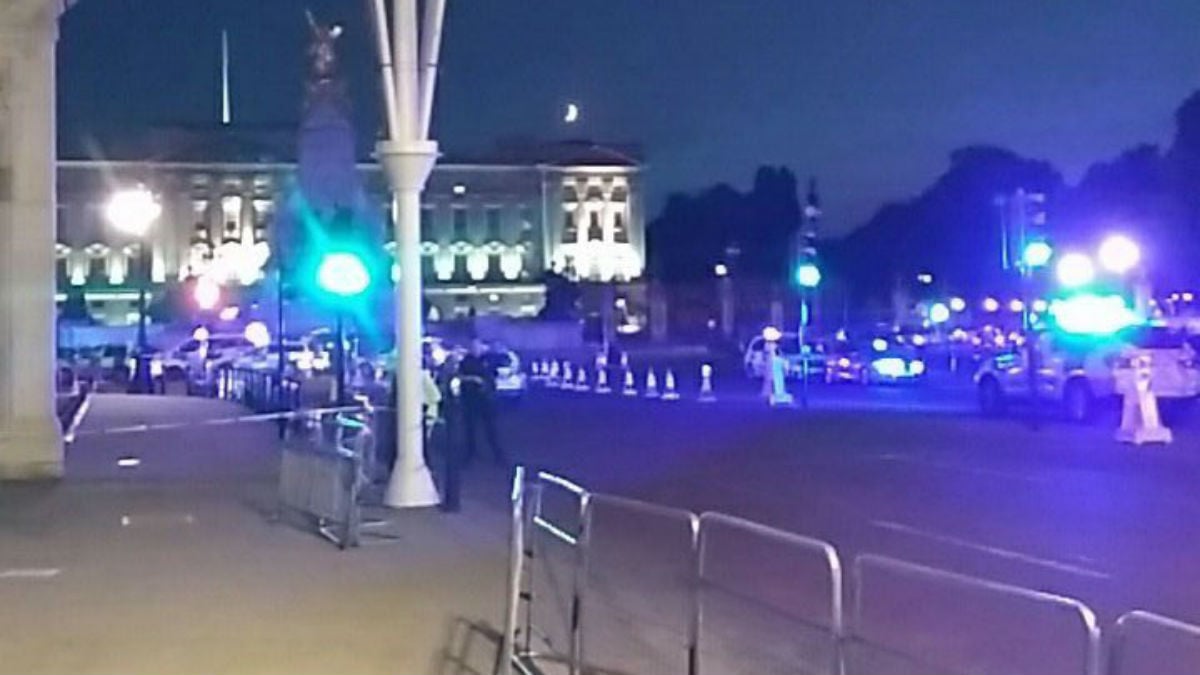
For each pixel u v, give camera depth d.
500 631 13.69
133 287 153.25
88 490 27.34
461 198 167.50
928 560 17.78
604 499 12.65
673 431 40.72
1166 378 38.81
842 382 68.44
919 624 12.90
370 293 68.44
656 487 26.48
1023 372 42.44
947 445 34.09
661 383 71.19
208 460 33.53
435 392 31.44
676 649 12.48
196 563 18.53
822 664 11.80
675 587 15.10
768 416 46.50
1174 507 22.53
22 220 29.44
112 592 16.45
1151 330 40.88
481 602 15.34
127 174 156.12
